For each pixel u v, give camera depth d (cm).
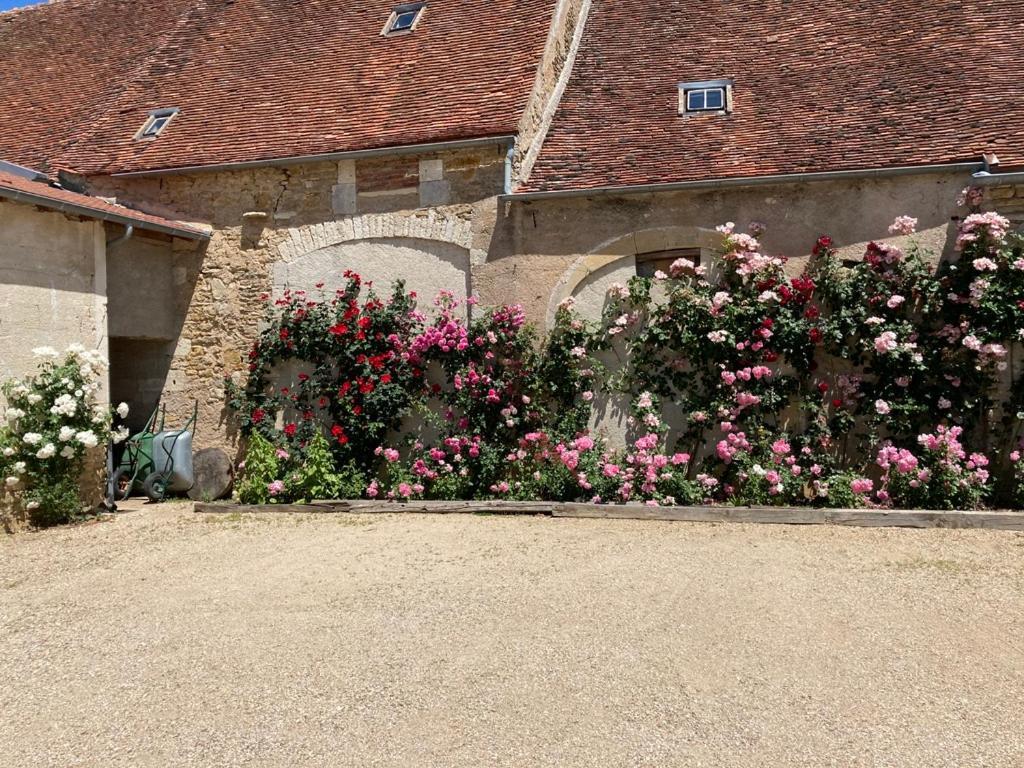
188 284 859
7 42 1205
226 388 837
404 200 784
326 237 809
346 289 798
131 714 300
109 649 365
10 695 320
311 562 506
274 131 848
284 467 756
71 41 1173
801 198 689
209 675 332
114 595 448
